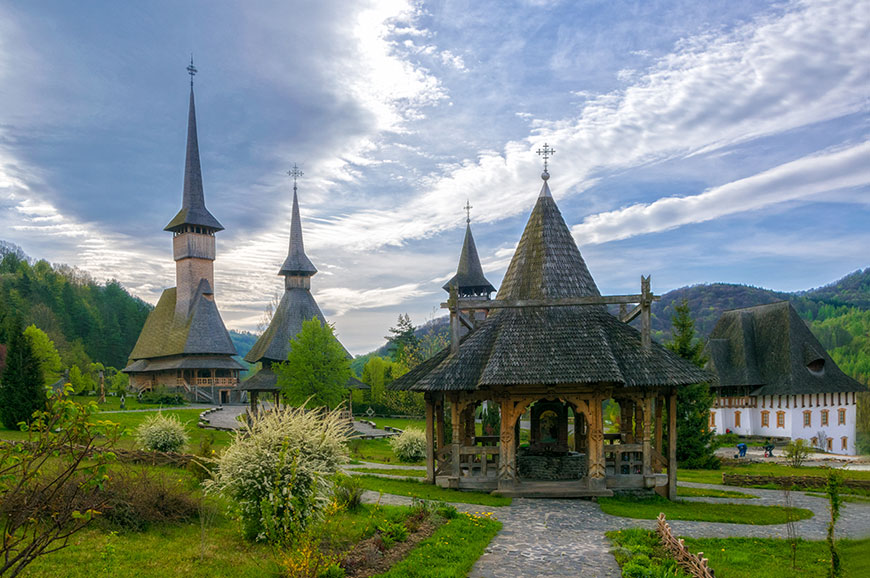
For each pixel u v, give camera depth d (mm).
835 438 59125
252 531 11695
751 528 15227
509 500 17672
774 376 59062
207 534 12133
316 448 12312
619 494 18750
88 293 139500
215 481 12234
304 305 55406
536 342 18875
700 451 33344
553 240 21781
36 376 37000
